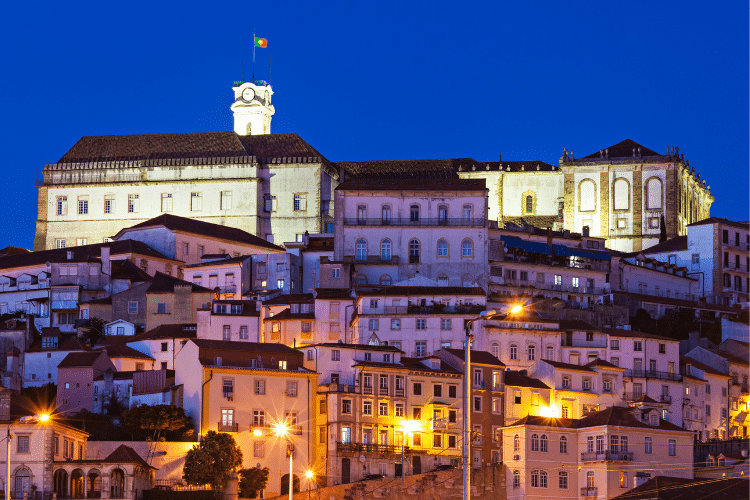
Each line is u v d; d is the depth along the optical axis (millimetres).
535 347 190125
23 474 145375
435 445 169875
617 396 184250
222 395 163750
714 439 183125
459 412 172250
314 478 164625
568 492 156125
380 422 168875
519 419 172000
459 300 192000
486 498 157500
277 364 170875
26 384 198375
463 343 188750
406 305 191625
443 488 156125
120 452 151250
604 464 153375
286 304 199250
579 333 192000
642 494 142875
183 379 168250
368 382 169625
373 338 186875
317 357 173625
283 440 164625
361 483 156000
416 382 171875
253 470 158750
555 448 157250
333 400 166875
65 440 151625
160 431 160125
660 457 157875
